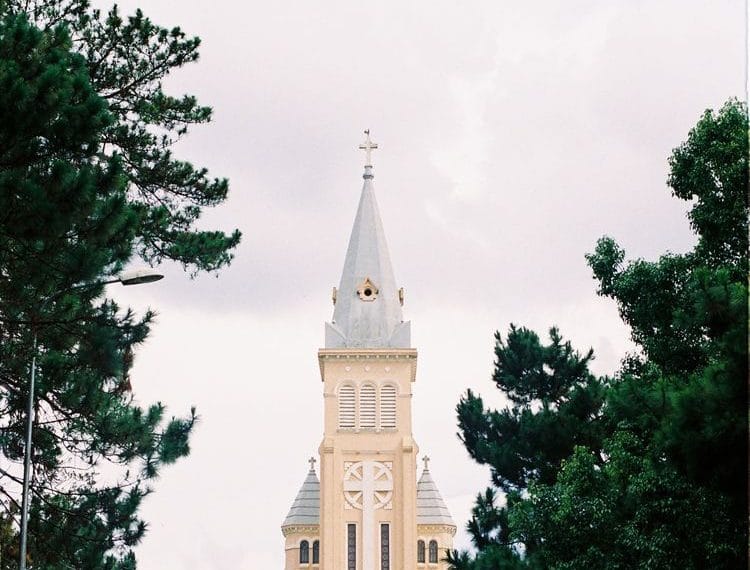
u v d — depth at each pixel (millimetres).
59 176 37688
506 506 63281
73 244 39719
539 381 69438
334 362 135750
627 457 47188
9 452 49469
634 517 45469
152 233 51000
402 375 135500
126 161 52156
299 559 137250
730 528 42250
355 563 132000
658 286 49375
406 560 131625
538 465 64750
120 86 53219
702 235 48938
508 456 65125
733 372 34125
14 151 38594
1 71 37688
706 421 34312
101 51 52906
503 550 56469
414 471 133625
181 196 53438
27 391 47469
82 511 50594
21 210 37719
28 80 38219
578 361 69438
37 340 44719
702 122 49375
